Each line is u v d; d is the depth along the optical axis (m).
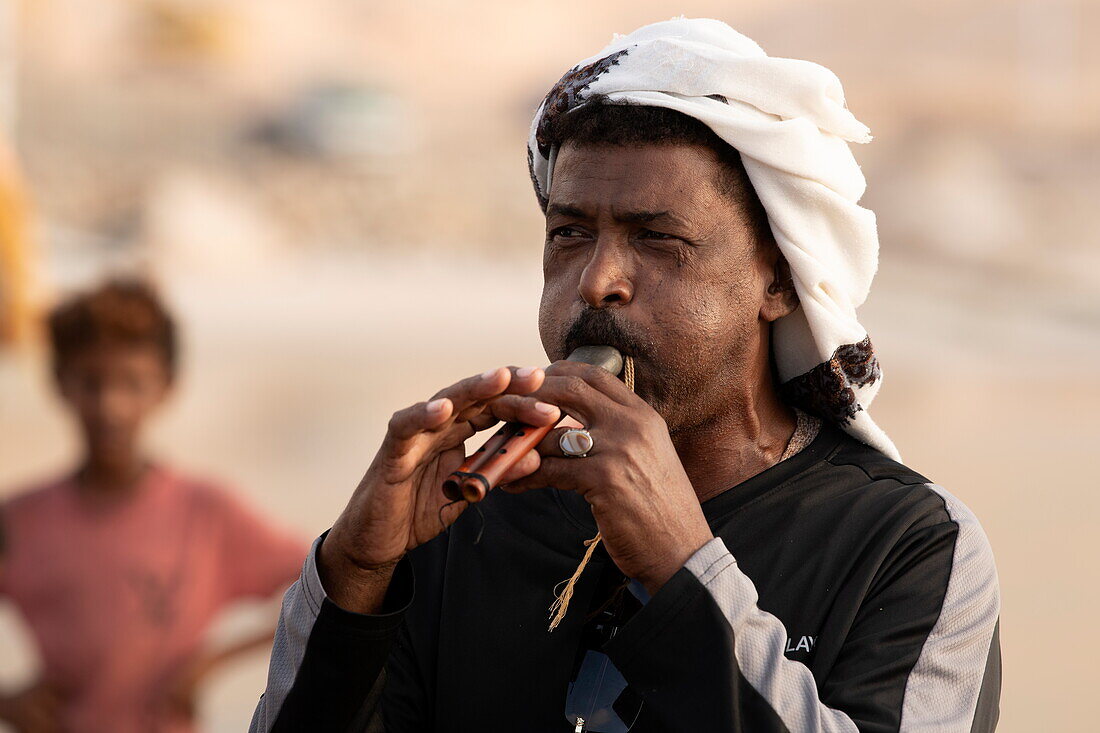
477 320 50.28
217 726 11.39
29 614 9.02
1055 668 13.81
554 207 4.59
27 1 125.50
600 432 4.04
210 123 111.31
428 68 162.12
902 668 4.20
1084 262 71.19
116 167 84.12
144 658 9.02
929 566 4.39
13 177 31.03
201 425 27.50
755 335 4.62
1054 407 32.41
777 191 4.45
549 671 4.46
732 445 4.75
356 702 4.30
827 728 3.89
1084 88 107.06
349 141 93.38
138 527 9.13
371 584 4.29
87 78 123.44
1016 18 121.38
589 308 4.48
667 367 4.43
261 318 48.72
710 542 4.02
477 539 4.26
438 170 94.75
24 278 30.97
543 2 181.75
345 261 73.38
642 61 4.52
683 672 3.88
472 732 4.51
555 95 4.70
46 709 8.84
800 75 4.48
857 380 4.78
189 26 133.38
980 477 23.80
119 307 9.09
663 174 4.41
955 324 52.75
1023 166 89.38
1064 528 19.89
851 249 4.63
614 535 4.01
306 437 26.62
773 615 4.34
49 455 23.44
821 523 4.51
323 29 163.75
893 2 132.75
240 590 9.33
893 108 109.56
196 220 70.50
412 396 32.41
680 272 4.43
